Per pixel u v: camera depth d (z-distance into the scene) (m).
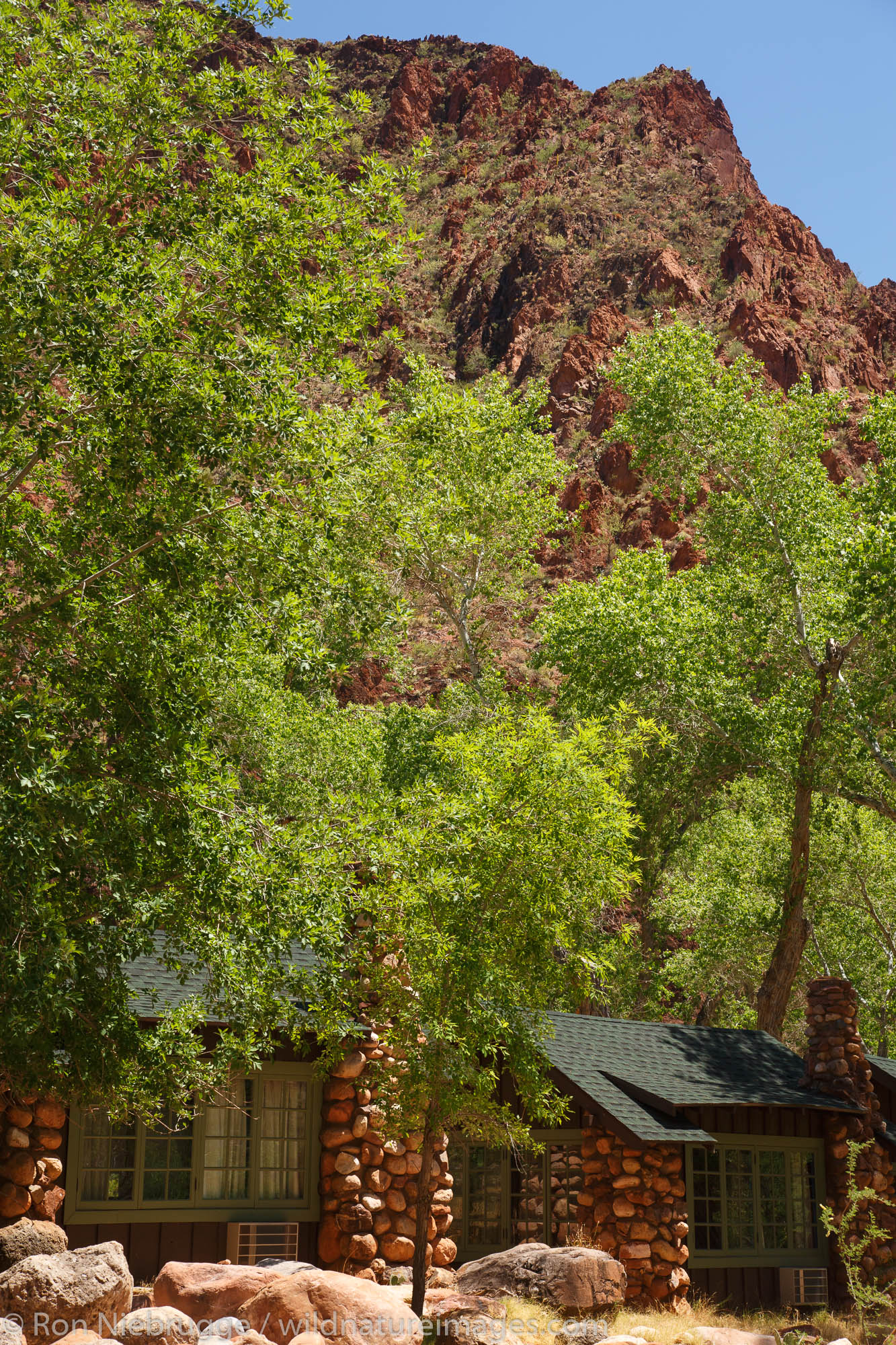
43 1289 8.87
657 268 108.75
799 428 27.64
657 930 33.94
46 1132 12.26
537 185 134.75
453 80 162.88
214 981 10.92
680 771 28.25
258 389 10.03
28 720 9.09
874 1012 34.22
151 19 11.20
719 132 145.12
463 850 11.62
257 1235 13.32
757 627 25.88
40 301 9.25
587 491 76.69
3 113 10.36
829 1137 18.44
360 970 12.48
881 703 23.55
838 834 31.50
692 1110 16.80
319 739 26.98
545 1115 12.41
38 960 8.66
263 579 10.66
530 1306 11.44
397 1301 9.84
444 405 27.70
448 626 62.31
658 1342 11.47
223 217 10.66
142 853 10.05
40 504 11.15
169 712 10.28
